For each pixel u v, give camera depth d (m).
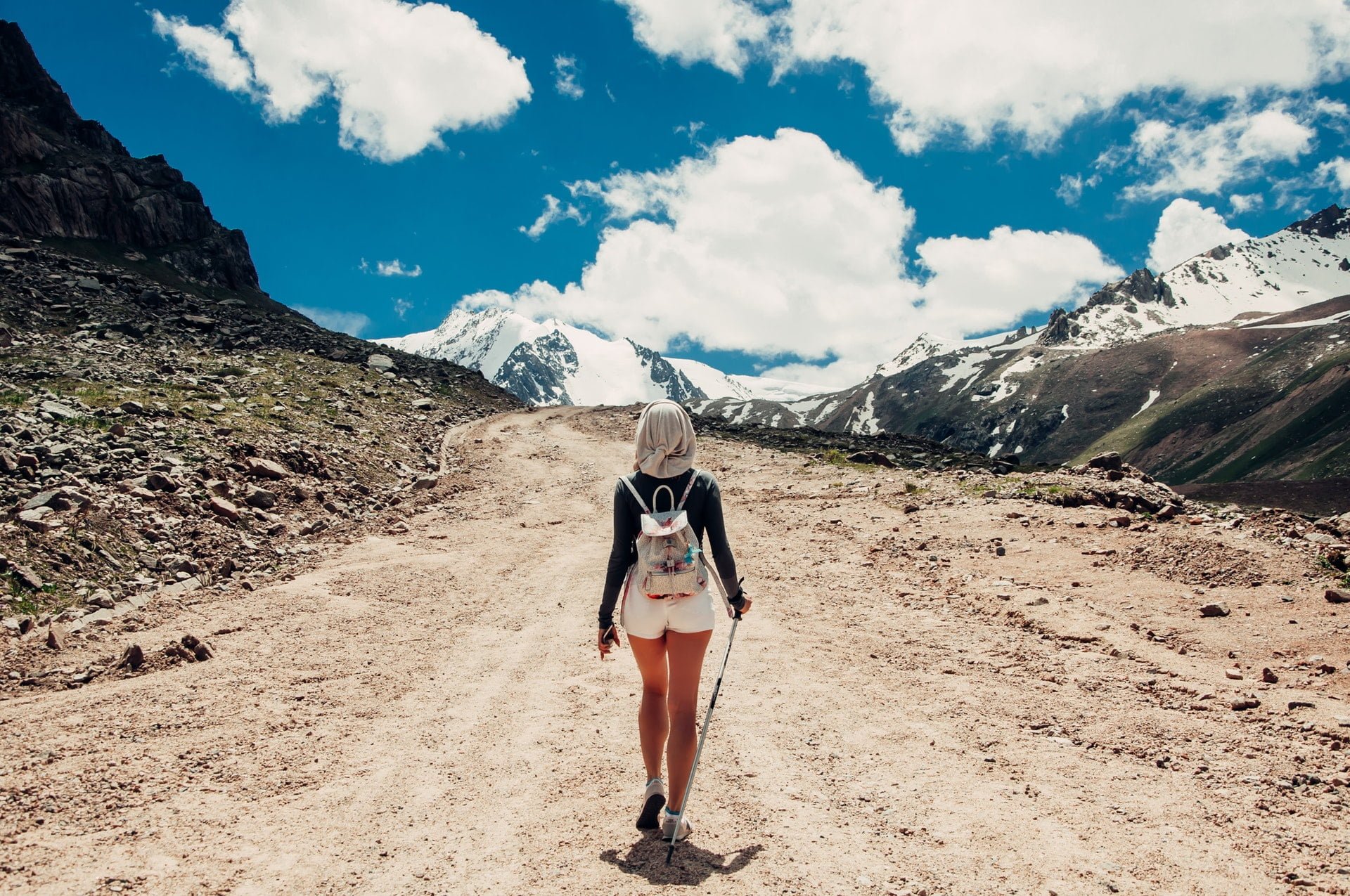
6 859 4.18
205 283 80.75
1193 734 5.70
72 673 7.93
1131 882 3.79
